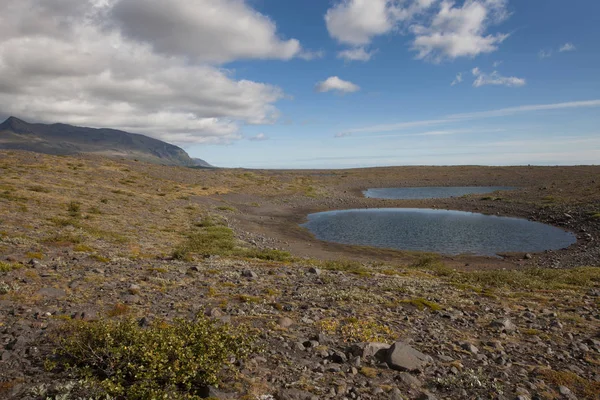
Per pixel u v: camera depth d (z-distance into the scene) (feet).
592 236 142.92
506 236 157.89
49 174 216.54
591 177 347.77
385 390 20.08
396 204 278.05
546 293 55.67
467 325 36.58
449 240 153.69
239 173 458.50
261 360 22.95
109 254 65.16
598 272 76.43
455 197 296.71
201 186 296.10
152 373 17.37
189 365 18.04
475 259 120.47
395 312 39.78
